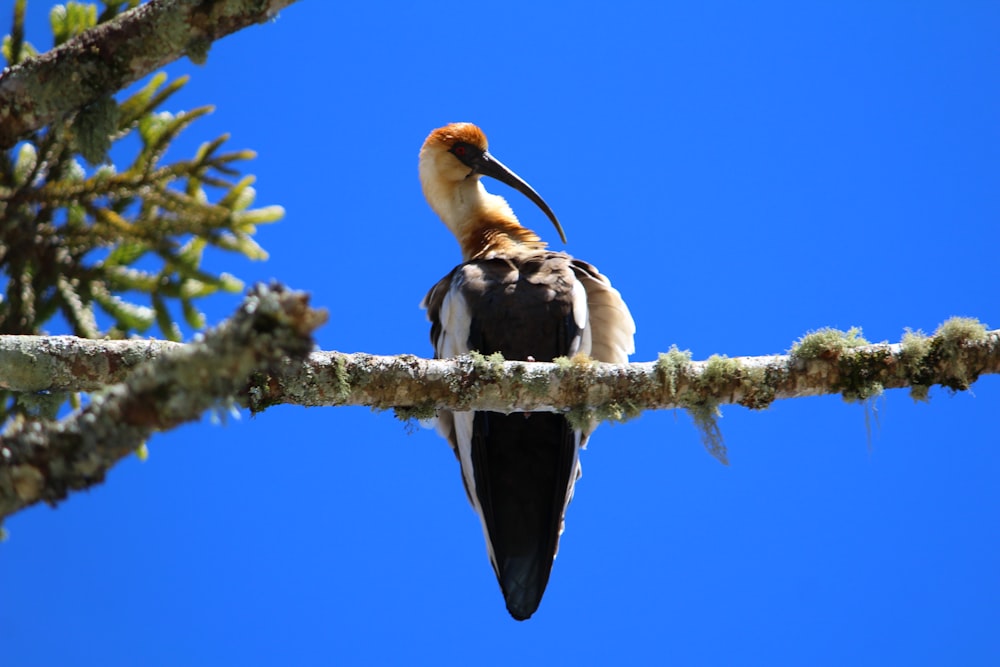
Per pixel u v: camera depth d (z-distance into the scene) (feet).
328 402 36.19
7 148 33.40
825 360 38.09
